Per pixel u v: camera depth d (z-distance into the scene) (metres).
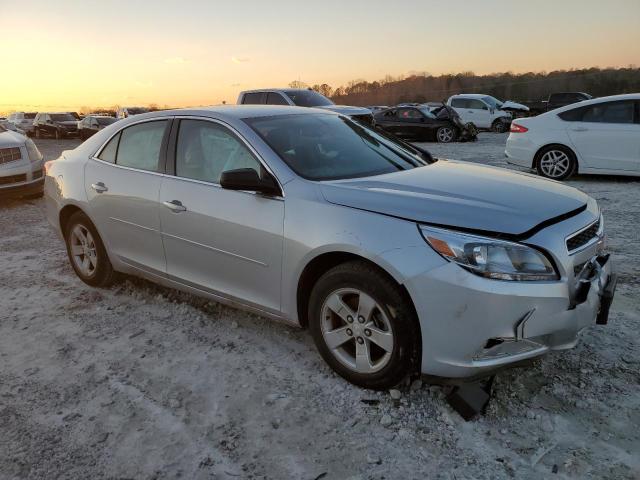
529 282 2.55
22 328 4.00
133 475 2.44
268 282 3.28
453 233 2.61
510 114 25.52
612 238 5.68
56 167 4.83
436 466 2.41
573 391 2.90
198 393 3.05
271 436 2.66
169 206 3.74
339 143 3.75
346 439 2.62
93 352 3.59
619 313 3.82
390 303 2.74
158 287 4.68
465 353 2.61
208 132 3.73
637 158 8.69
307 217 3.03
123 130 4.36
